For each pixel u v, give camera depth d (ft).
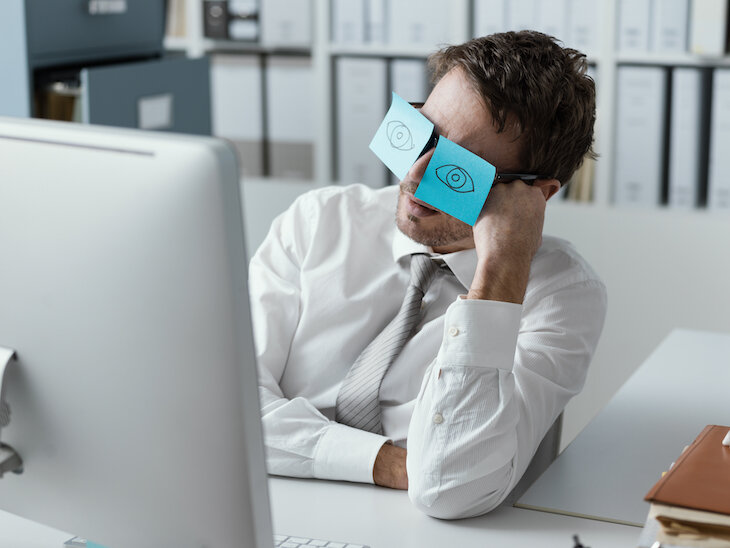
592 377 8.13
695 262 8.56
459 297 3.35
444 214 3.65
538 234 3.44
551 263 3.90
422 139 3.43
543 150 3.57
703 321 8.40
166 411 2.06
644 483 3.39
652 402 4.21
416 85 9.39
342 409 3.83
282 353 4.18
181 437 2.06
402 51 9.36
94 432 2.19
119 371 2.10
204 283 1.94
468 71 3.52
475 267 3.97
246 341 1.97
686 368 4.67
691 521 2.47
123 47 7.73
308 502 3.30
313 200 4.42
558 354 3.69
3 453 2.35
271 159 10.06
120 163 1.99
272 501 3.31
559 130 3.59
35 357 2.22
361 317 4.17
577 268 3.90
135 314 2.03
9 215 2.16
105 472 2.21
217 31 9.77
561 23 8.79
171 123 7.63
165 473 2.11
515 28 8.93
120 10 7.57
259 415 2.02
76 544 2.81
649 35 8.60
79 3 7.16
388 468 3.42
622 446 3.72
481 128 3.50
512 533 3.04
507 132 3.51
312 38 9.59
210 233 1.92
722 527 2.45
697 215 8.66
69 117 7.21
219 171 1.89
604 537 3.00
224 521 2.08
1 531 2.95
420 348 3.92
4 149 2.14
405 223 3.73
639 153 8.86
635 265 8.68
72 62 7.39
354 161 9.81
